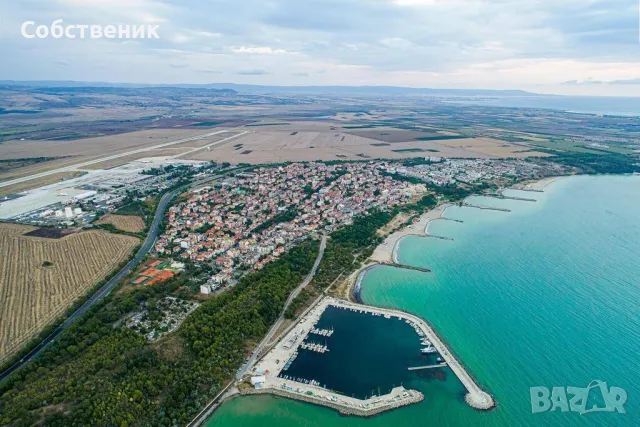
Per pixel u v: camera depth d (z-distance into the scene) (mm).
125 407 192250
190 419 196625
